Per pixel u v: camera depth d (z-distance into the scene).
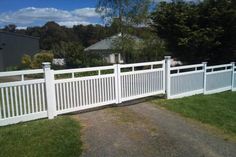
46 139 5.33
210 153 5.19
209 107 8.74
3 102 5.95
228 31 15.81
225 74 12.48
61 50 29.48
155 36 20.41
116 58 24.42
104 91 7.80
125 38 21.02
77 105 7.21
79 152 4.93
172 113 7.77
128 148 5.21
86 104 7.40
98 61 27.09
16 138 5.32
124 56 21.83
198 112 8.03
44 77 6.50
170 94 9.66
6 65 29.91
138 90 8.72
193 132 6.30
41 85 6.49
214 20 15.51
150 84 9.07
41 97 6.52
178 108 8.28
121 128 6.28
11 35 30.50
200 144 5.60
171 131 6.24
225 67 12.72
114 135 5.83
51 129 5.86
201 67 11.70
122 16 20.84
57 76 9.63
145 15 20.55
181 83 10.09
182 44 15.52
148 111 7.86
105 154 4.93
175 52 17.44
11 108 6.08
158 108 8.23
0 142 5.11
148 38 20.83
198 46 15.77
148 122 6.81
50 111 6.70
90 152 4.99
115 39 21.39
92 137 5.68
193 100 9.53
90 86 7.45
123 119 6.98
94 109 7.95
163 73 9.45
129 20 20.77
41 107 6.55
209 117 7.59
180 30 15.89
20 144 5.07
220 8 15.27
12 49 30.80
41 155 4.71
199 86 11.03
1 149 4.84
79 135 5.72
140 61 21.28
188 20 16.08
